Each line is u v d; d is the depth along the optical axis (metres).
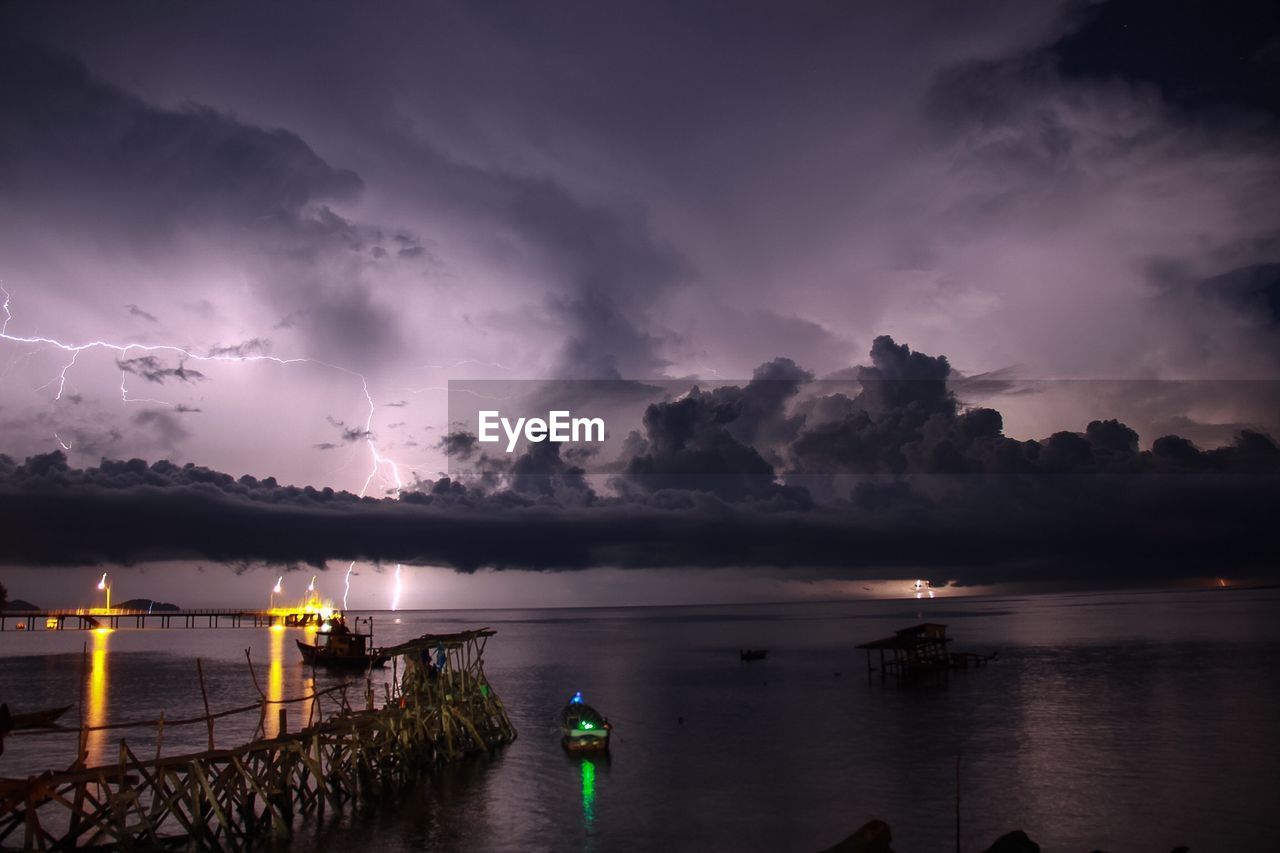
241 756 29.50
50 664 105.56
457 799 35.41
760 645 138.88
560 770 40.84
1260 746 43.47
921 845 29.50
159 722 28.03
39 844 24.06
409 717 40.09
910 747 45.97
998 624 183.75
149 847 26.89
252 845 29.50
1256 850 28.33
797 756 44.12
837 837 30.52
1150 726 49.78
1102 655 96.44
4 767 41.97
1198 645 107.56
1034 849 23.06
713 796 36.03
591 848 29.50
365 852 28.92
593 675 88.69
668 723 56.06
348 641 98.44
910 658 81.44
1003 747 45.03
